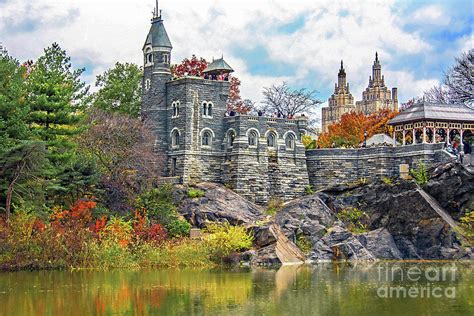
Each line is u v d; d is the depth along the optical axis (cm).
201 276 5959
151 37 9344
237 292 4984
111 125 8406
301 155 9394
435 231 7862
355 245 7794
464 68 11056
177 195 8288
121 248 6544
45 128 7544
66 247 6356
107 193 7675
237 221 7962
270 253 7156
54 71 8256
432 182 8262
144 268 6519
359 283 5500
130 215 7475
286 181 9250
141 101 9581
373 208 8419
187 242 7062
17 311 4272
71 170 7300
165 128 9219
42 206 6750
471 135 10175
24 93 7644
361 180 8894
